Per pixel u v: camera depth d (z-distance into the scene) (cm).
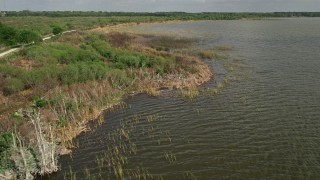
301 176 2430
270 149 2845
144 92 4656
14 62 5625
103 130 3388
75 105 3738
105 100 4166
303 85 4684
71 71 4722
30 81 4503
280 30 13638
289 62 6331
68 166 2688
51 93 4056
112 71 5034
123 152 2892
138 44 8194
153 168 2605
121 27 15200
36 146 2714
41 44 7212
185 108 3944
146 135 3228
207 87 4797
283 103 3959
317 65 5978
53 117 3406
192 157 2758
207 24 18388
